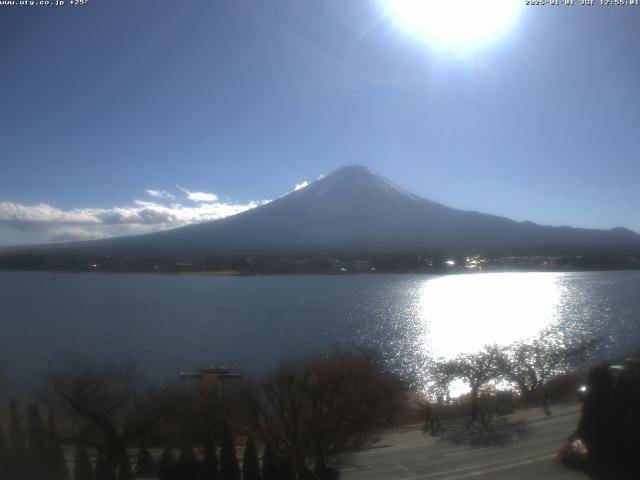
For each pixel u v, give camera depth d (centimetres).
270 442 1777
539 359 3102
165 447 1725
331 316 6919
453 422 2308
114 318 6531
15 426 1493
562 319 6512
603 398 1683
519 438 2019
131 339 4972
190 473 1522
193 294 9862
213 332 5469
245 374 2781
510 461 1769
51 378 2262
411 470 1733
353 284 12650
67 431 1903
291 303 8481
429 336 5303
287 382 1906
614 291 10169
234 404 1991
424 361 3912
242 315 6938
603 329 5422
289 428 1803
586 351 3416
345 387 1958
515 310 7631
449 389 3038
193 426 1933
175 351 4253
